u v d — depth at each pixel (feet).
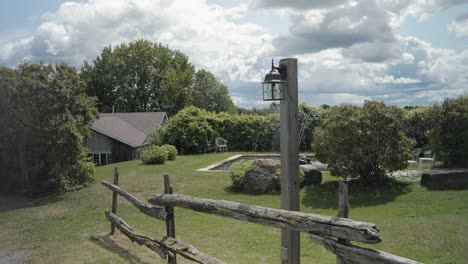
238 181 37.35
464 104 36.81
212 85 150.71
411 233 22.79
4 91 41.96
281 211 12.80
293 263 14.39
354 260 10.11
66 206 36.04
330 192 34.47
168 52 163.94
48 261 19.76
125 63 155.02
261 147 80.89
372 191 33.50
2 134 43.21
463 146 36.65
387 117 33.32
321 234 11.15
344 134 33.71
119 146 81.61
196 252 16.19
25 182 43.80
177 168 53.62
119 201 36.11
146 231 25.44
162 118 109.50
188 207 16.88
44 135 43.50
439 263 18.54
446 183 32.40
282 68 14.43
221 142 80.43
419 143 55.88
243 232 24.91
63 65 44.96
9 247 22.85
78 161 45.50
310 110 74.90
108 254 20.40
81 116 45.93
